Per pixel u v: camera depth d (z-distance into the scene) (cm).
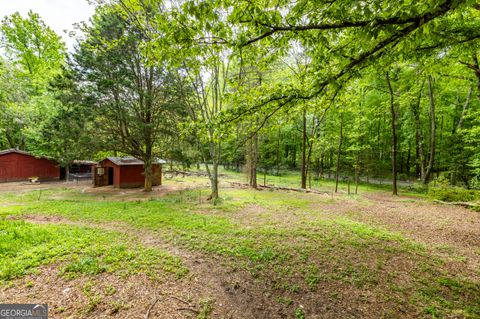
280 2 302
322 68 363
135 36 1069
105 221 676
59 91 1173
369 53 298
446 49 463
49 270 363
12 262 378
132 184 1581
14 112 1742
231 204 955
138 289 323
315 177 2253
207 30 291
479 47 455
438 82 1266
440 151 1480
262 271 384
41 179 2002
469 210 855
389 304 303
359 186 1758
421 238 554
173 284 341
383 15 220
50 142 1370
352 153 1838
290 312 289
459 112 1609
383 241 521
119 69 1101
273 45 336
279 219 708
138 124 1159
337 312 288
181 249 471
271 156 2675
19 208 838
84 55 1039
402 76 1220
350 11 249
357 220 709
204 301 305
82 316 264
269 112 410
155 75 1223
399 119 1795
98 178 1625
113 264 390
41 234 507
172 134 1238
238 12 266
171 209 848
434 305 301
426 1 197
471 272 389
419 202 1033
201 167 3491
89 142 1098
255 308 296
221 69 1110
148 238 534
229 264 407
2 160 1800
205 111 1100
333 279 361
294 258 429
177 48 334
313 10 269
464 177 1324
